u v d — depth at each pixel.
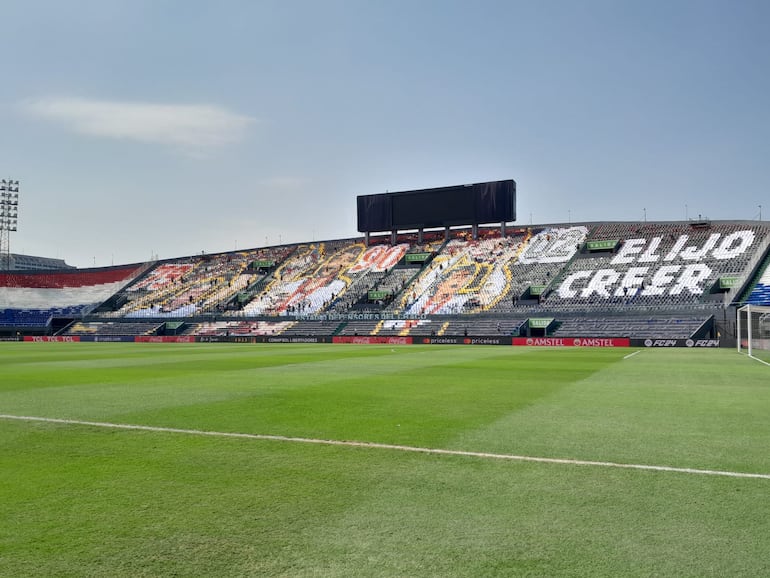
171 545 6.68
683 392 20.66
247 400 18.66
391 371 29.70
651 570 6.02
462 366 33.03
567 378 25.91
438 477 9.36
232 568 6.09
